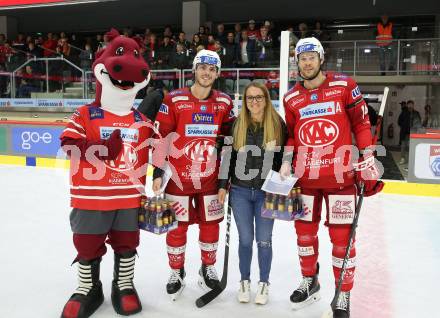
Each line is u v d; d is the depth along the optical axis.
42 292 3.27
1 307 3.01
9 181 8.02
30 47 13.59
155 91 3.12
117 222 2.93
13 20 17.44
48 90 11.77
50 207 6.06
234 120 3.18
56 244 4.41
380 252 4.25
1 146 10.11
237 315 2.93
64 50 13.10
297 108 2.92
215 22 15.47
